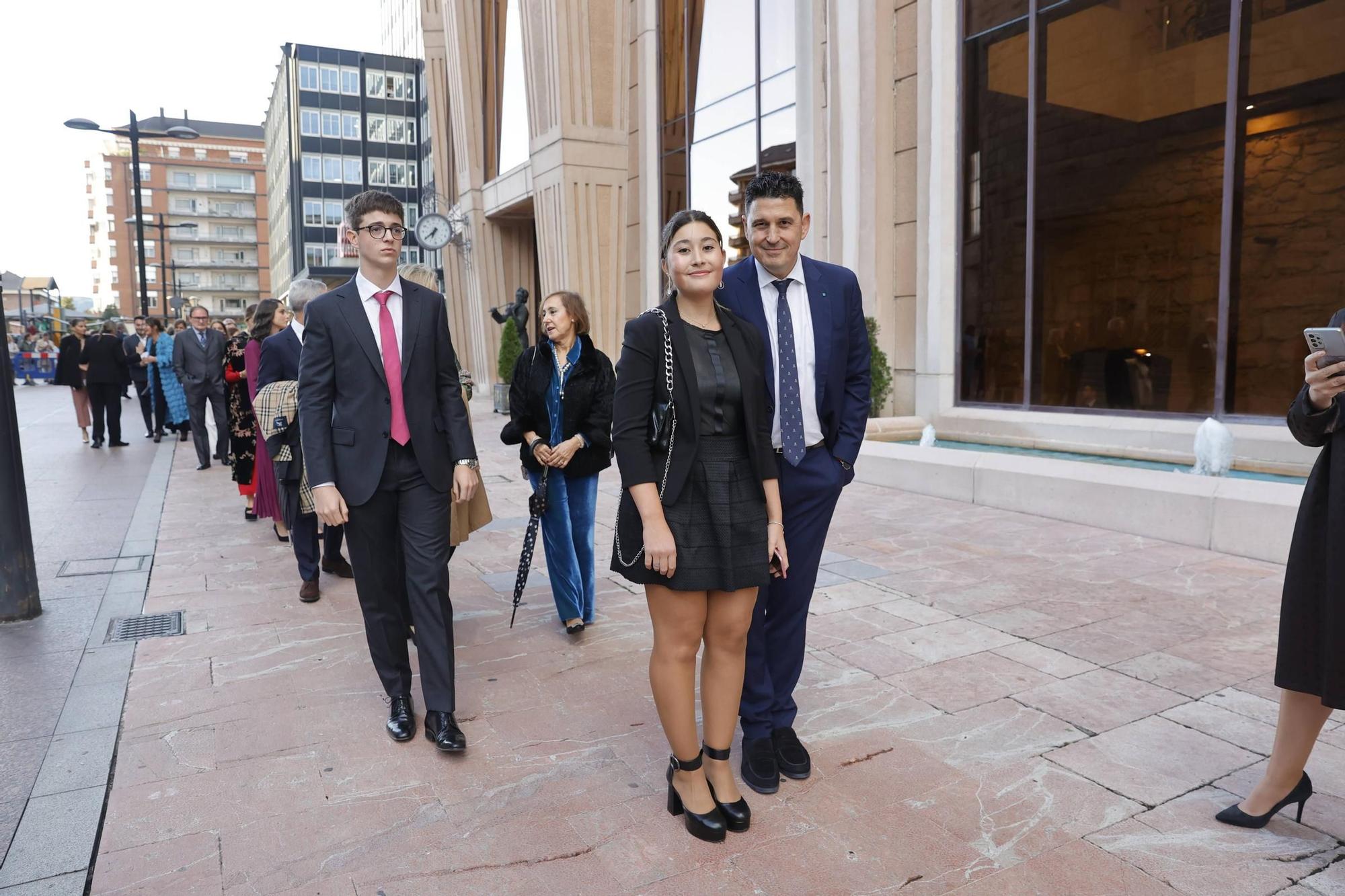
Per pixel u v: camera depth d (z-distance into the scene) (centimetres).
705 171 1492
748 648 279
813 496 276
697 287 241
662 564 231
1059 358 941
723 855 238
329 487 302
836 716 328
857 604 467
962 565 543
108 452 1257
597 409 413
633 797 271
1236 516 557
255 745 311
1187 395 830
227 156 11725
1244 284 780
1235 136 776
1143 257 859
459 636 431
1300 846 239
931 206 1040
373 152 6444
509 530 690
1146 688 350
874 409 1042
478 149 2208
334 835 251
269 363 494
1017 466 716
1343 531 215
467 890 224
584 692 356
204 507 807
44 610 480
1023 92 955
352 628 446
